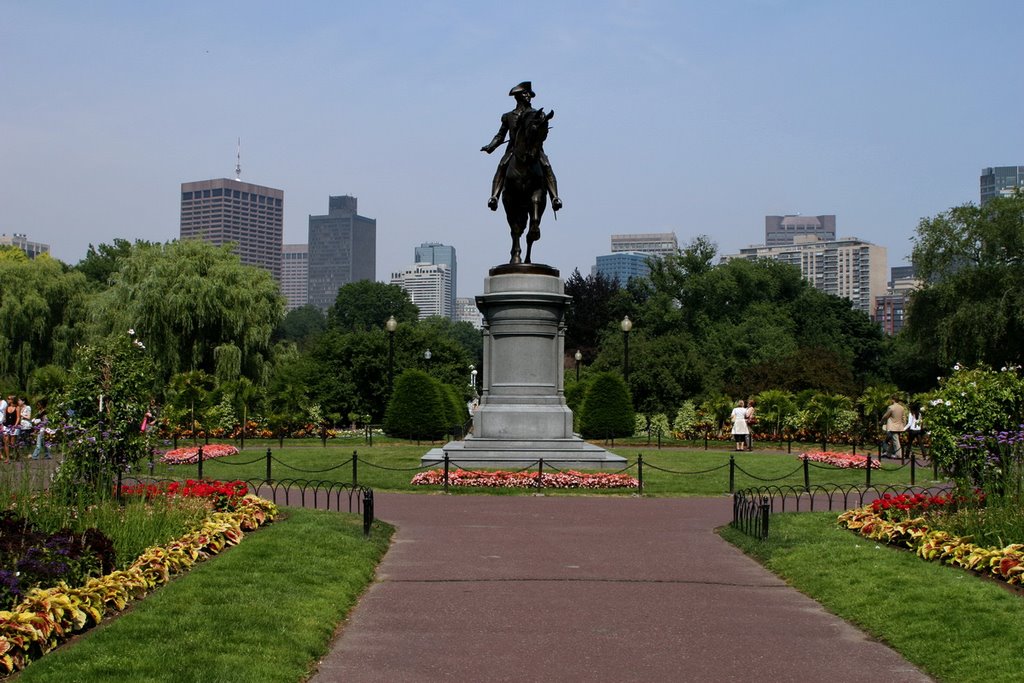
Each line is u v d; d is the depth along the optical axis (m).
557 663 8.73
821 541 13.84
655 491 21.64
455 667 8.61
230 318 51.69
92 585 9.52
